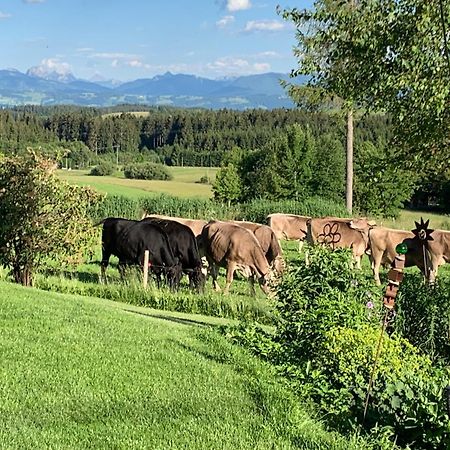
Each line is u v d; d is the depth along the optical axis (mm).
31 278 16297
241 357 8359
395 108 10852
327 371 7742
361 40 10492
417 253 17016
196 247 19203
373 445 6078
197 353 8453
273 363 8328
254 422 6320
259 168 68562
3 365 7375
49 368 7379
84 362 7680
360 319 8633
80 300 12375
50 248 16031
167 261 18672
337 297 9203
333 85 11461
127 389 6934
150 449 5570
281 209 38062
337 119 26750
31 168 15906
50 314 10125
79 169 105688
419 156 11500
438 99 9828
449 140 10922
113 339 8820
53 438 5633
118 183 83562
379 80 10617
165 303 15133
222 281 21438
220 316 14172
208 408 6605
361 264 25422
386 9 10320
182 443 5719
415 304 9883
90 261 23234
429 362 8141
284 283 9656
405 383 7070
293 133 63531
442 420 6152
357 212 48719
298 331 8641
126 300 15508
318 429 6348
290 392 7141
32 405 6336
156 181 91125
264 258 18500
